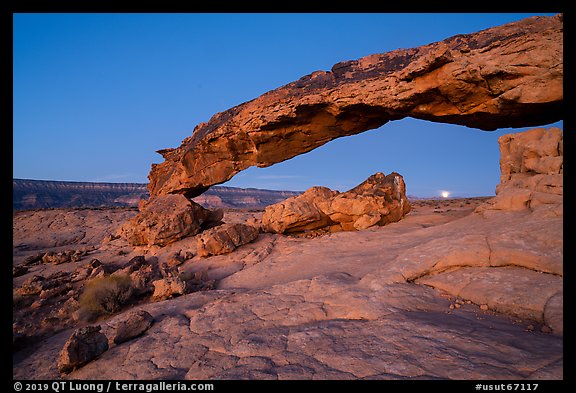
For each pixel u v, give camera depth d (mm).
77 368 5836
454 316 5520
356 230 16812
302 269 11227
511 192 9336
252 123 19016
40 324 9203
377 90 15477
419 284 7227
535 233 6844
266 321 6629
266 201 160875
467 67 12867
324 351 4836
